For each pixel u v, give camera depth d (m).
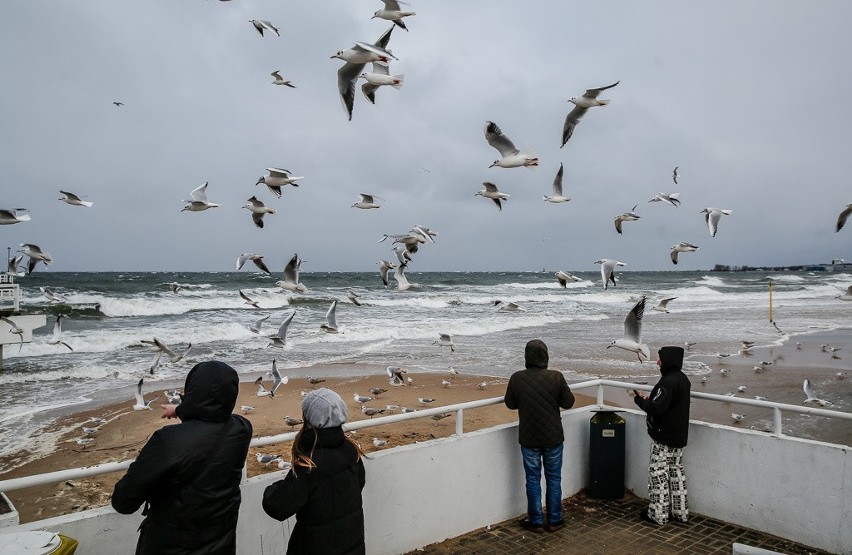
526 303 44.88
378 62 8.13
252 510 4.03
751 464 5.30
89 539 3.44
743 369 17.34
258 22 8.71
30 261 9.45
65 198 8.92
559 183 9.27
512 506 5.59
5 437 10.90
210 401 3.03
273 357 19.66
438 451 5.02
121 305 31.84
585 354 20.12
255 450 9.42
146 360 18.89
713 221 9.05
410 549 4.86
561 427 5.38
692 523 5.47
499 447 5.48
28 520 7.29
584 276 103.06
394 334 25.11
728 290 63.06
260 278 74.56
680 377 5.39
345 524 3.44
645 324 30.45
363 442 9.84
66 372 16.80
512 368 18.05
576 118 8.55
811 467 4.94
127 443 10.55
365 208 10.79
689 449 5.72
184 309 34.03
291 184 9.13
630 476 6.21
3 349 18.38
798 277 101.81
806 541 4.96
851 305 44.81
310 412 3.45
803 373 16.75
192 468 2.88
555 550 4.96
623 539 5.17
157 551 2.87
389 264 11.37
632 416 6.18
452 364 18.62
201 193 9.01
